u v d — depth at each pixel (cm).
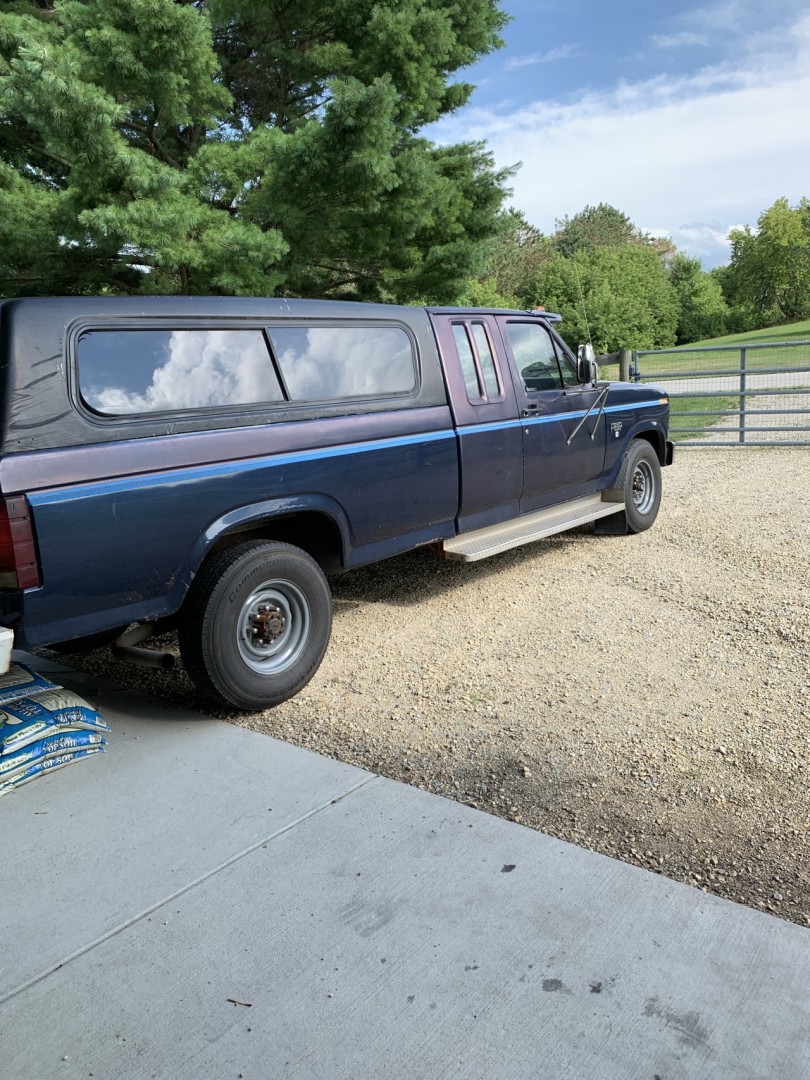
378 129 936
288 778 348
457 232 1232
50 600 329
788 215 7331
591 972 233
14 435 322
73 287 1037
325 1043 213
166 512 363
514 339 585
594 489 676
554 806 320
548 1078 200
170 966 243
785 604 533
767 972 231
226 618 388
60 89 775
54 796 341
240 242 888
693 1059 204
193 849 300
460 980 232
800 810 310
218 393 395
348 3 1081
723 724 380
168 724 406
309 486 424
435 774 348
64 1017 226
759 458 1095
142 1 854
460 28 1244
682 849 290
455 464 517
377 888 273
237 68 1206
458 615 552
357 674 462
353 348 465
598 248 6309
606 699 413
